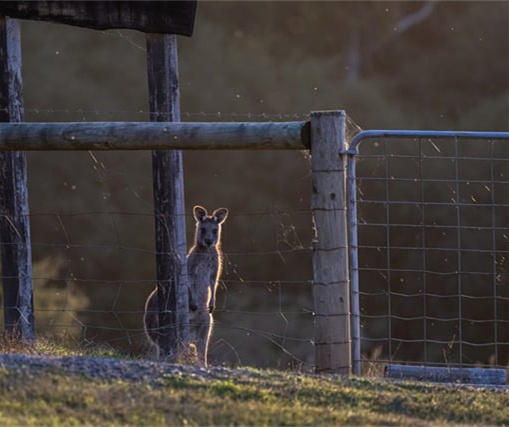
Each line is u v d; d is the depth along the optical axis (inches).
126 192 2586.1
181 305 801.6
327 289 647.1
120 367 576.4
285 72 2849.4
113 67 2684.5
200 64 2800.2
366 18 3115.2
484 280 2265.0
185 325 802.8
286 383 580.7
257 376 591.5
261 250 2598.4
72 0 815.7
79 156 2591.0
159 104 801.6
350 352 655.1
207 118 2748.5
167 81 800.9
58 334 979.9
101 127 671.1
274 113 2758.4
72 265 2541.8
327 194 644.1
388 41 3102.9
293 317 2353.6
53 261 2076.8
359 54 3100.4
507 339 2148.1
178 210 802.8
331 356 648.4
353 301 657.6
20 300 820.0
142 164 2598.4
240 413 520.7
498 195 2288.4
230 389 558.6
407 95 3006.9
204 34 2829.7
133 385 550.0
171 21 792.3
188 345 780.0
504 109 2716.5
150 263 2564.0
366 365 800.9
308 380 593.3
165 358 756.6
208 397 543.8
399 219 2363.4
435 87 2999.5
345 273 650.2
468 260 2294.5
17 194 820.6
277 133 647.1
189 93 2753.4
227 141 652.7
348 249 666.2
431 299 2311.8
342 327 649.6
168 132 660.7
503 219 2281.0
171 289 797.9
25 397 517.7
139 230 2571.4
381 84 2974.9
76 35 2704.2
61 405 512.7
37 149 687.1
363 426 521.3
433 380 682.2
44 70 2645.2
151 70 802.2
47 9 816.9
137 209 2576.3
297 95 2802.7
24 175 825.5
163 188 797.9
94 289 2497.5
